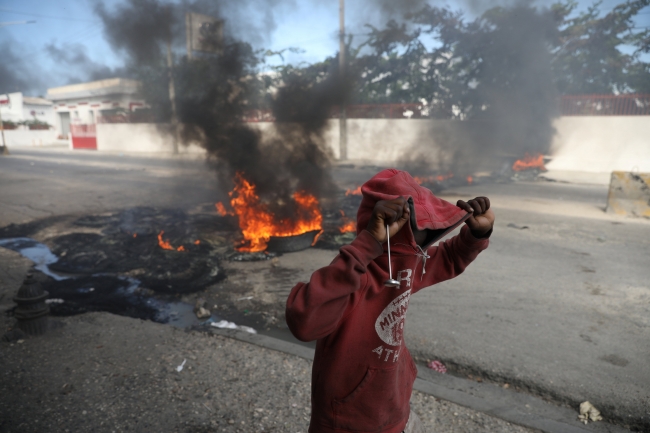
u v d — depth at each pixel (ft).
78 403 8.56
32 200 34.04
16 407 8.43
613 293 14.42
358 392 4.17
